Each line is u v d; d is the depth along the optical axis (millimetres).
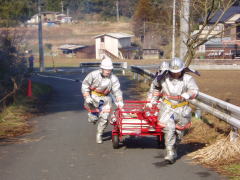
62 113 14078
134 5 75938
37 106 15602
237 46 48938
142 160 7863
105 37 77375
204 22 12031
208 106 10516
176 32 14758
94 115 9430
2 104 13812
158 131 8445
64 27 97500
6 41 17125
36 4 43469
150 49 72562
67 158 8055
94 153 8445
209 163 7578
